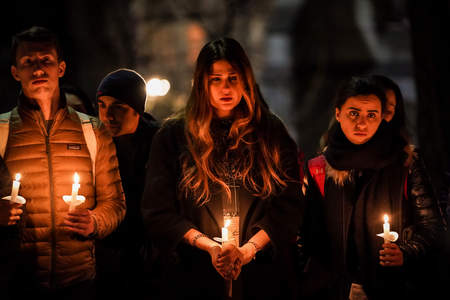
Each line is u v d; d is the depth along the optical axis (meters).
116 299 5.01
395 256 4.30
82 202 4.12
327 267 4.76
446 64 7.11
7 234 4.30
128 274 5.01
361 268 4.61
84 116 4.64
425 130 7.23
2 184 4.27
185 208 4.42
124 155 5.20
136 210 5.07
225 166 4.43
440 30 7.14
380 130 4.73
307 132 23.95
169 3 20.34
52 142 4.41
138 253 5.02
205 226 4.38
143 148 5.24
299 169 4.60
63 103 4.55
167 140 4.51
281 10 24.83
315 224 4.83
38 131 4.39
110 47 18.62
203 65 4.38
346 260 4.66
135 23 19.42
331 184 4.73
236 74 4.35
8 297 4.35
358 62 24.28
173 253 4.43
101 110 5.21
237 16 20.94
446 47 7.11
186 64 20.22
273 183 4.44
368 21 24.23
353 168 4.67
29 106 4.41
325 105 24.06
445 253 4.74
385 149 4.66
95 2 18.25
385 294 4.57
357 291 4.62
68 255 4.39
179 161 4.44
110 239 5.02
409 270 4.68
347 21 24.34
